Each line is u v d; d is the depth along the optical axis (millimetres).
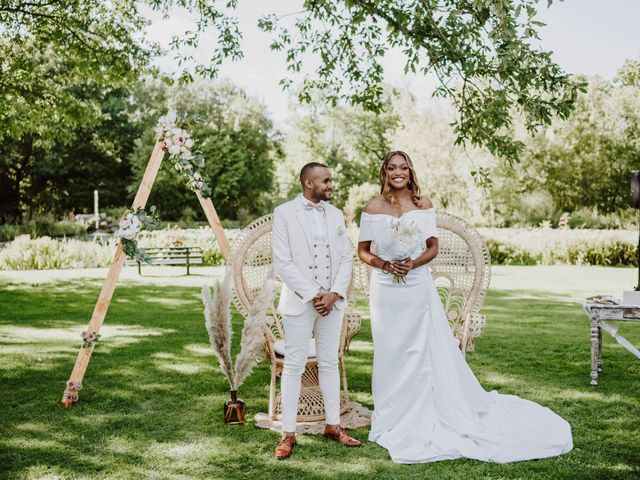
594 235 17094
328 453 3590
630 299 4910
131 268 15688
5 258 15461
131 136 39938
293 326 3689
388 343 4055
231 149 40344
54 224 26266
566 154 28078
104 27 12359
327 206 3844
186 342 6727
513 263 17625
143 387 4930
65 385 4949
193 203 39094
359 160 44625
